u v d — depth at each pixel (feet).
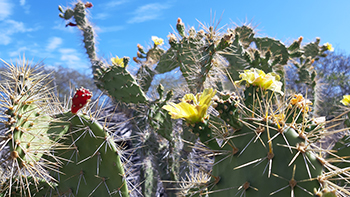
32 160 2.40
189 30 3.93
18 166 2.33
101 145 2.65
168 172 4.02
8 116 2.36
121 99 4.15
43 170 2.49
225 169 2.21
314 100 5.48
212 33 3.40
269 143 2.10
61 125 2.62
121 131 5.40
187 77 3.73
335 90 13.03
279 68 4.62
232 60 4.26
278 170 2.09
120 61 4.28
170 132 3.97
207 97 2.22
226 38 3.33
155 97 4.11
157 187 4.18
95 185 2.65
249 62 4.14
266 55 4.08
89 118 2.66
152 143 4.17
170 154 3.98
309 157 2.09
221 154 2.24
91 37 5.45
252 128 2.20
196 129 2.23
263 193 2.07
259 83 2.36
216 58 3.49
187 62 3.78
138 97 4.04
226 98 2.24
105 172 2.65
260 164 2.12
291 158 2.09
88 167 2.65
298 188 2.05
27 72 2.55
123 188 2.66
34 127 2.45
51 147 2.57
